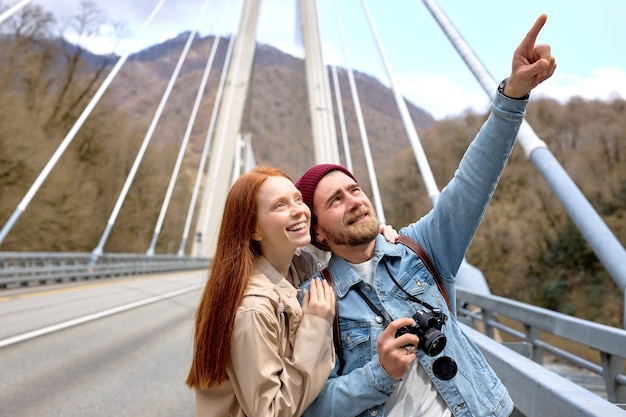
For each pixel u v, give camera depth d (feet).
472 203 5.50
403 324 4.92
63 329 26.94
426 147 189.88
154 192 153.07
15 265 53.21
